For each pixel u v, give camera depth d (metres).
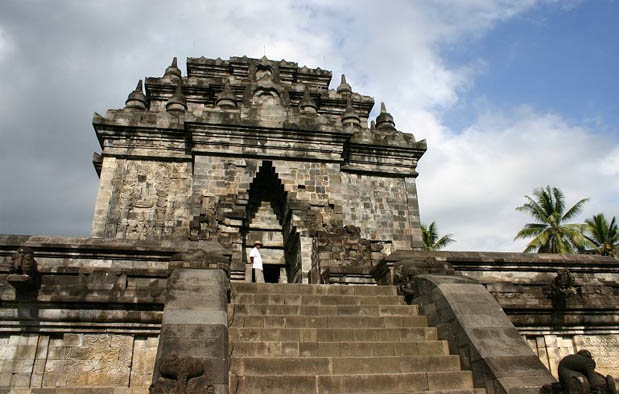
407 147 23.92
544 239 40.22
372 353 9.28
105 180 20.81
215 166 20.92
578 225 40.78
